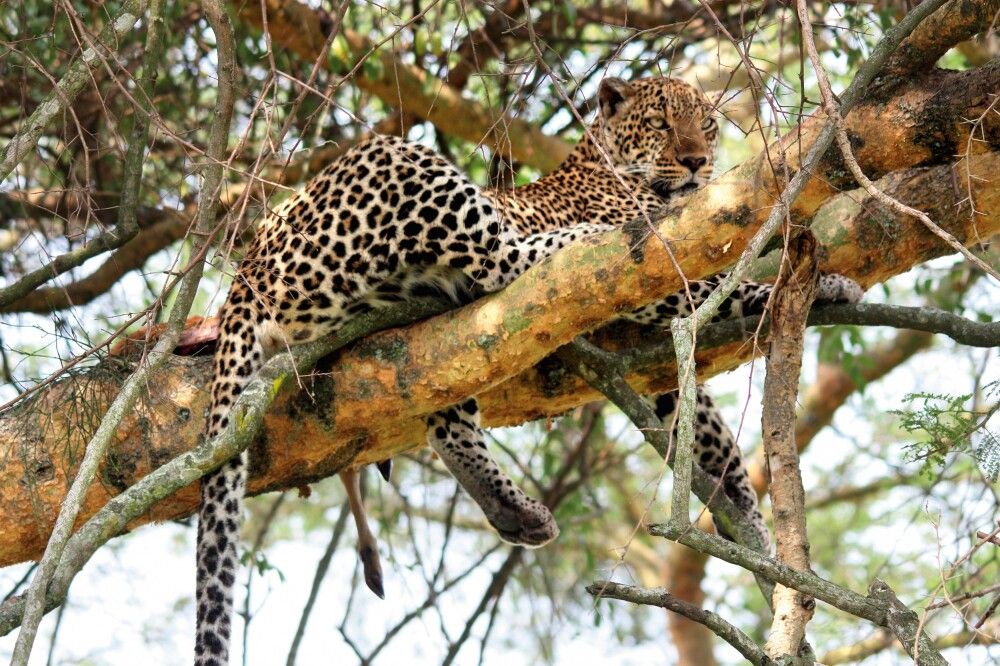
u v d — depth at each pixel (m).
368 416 8.20
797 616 6.95
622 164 12.33
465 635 12.61
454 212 8.71
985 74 7.03
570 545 16.66
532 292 7.67
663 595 6.55
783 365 7.43
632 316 9.42
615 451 18.38
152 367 6.80
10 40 9.76
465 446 9.26
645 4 13.91
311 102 12.70
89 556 6.46
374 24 10.97
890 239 9.19
